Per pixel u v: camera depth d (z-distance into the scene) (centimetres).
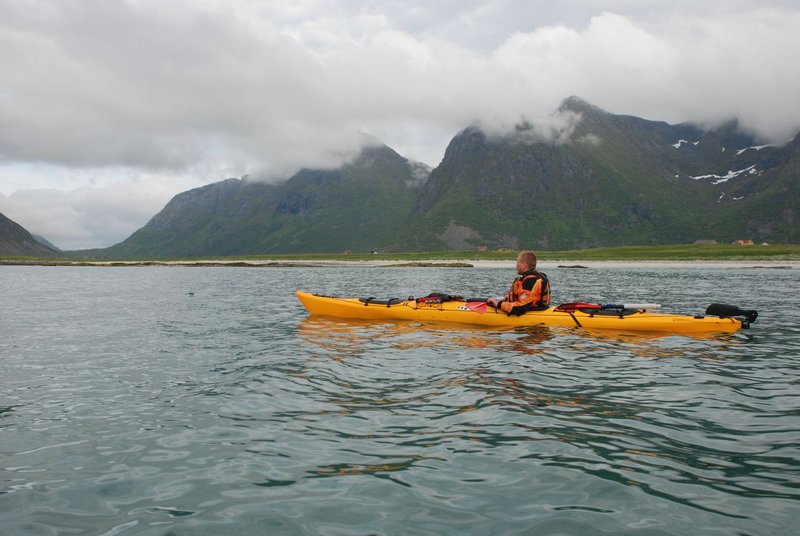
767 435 552
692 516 391
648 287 2869
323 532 377
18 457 511
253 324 1366
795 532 366
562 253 11406
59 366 895
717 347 1008
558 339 1080
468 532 374
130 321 1462
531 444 531
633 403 663
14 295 2519
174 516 402
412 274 5375
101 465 493
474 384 752
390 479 457
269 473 471
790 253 8738
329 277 4753
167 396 711
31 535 376
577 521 386
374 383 764
